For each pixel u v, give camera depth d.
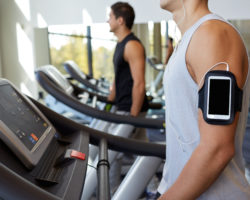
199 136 0.96
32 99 1.41
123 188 1.54
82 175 0.98
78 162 1.05
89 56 5.97
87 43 5.88
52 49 5.11
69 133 1.41
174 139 1.03
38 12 3.93
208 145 0.84
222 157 0.84
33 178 0.93
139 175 1.54
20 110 1.12
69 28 5.28
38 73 2.16
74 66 4.71
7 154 0.90
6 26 4.73
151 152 1.44
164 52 5.86
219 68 0.85
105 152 1.26
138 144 1.44
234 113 0.85
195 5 0.99
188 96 0.95
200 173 0.85
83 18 3.50
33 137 1.05
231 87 0.84
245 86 0.93
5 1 4.57
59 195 0.85
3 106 1.03
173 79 0.98
